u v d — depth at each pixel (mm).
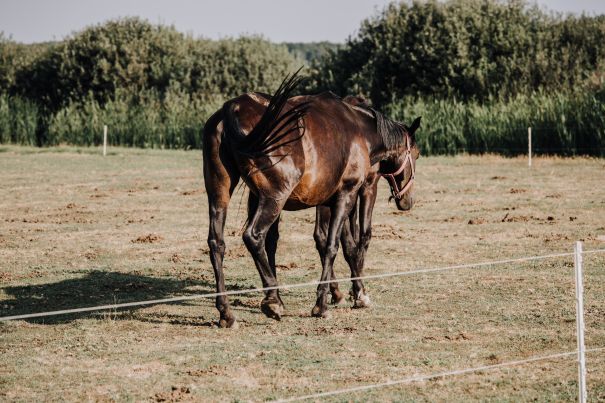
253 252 8266
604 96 30484
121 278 11656
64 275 11844
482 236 14750
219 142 8211
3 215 17969
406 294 10359
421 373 7164
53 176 25844
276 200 8172
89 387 6863
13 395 6664
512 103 33062
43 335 8531
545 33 41781
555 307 9461
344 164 8805
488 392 6664
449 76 41219
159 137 41312
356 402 6426
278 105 7785
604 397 6543
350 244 9664
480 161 29438
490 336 8336
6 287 10992
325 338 8344
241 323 8992
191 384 6906
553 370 7219
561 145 30438
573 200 19031
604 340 8102
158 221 17203
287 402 6422
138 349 7996
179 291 10812
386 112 39812
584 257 12453
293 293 10562
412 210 18234
